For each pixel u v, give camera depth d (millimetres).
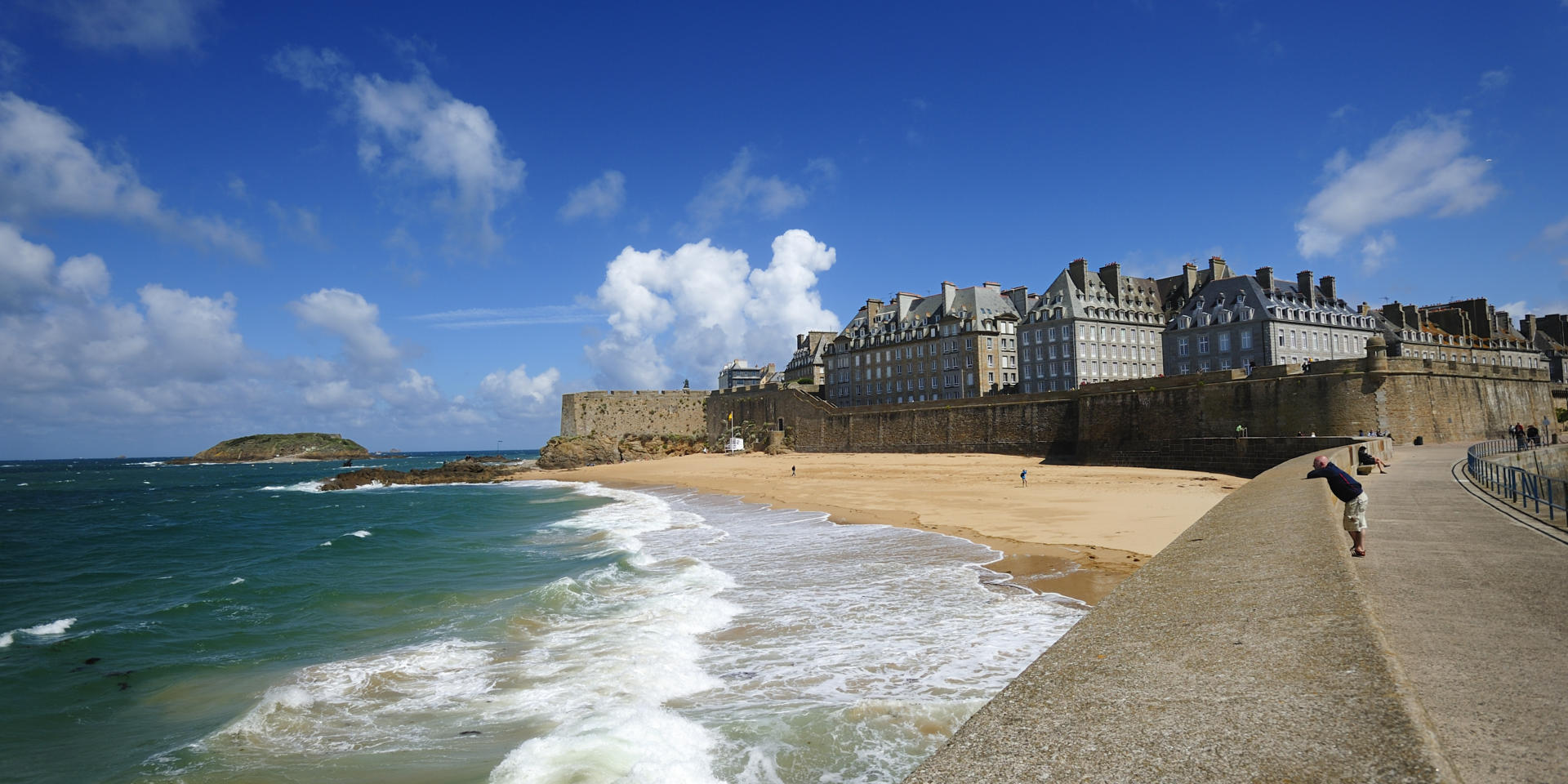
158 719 12016
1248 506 13641
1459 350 87375
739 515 37031
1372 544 11242
